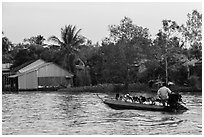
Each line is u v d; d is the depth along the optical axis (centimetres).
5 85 6744
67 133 2016
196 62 5519
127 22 5981
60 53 6819
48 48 7525
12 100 4100
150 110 2666
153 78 5750
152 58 5797
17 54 7500
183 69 5544
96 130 2086
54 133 2020
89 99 4100
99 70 6372
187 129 2070
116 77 5897
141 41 5938
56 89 6269
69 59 6750
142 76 5800
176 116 2473
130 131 2038
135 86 5591
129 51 5812
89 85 6328
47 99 4191
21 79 6356
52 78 6506
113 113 2694
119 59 5806
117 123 2286
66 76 6581
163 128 2106
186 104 3241
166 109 2611
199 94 4588
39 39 9250
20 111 3012
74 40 6875
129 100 3047
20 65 7131
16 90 6369
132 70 5878
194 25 5841
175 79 5572
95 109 3031
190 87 5116
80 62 6925
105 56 5947
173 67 5619
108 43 5994
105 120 2416
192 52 5900
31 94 5200
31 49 7625
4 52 8456
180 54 5812
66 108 3192
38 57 7438
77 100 3991
